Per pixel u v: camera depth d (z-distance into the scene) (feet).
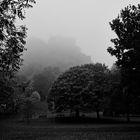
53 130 102.83
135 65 84.94
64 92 184.03
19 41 43.37
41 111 232.53
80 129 105.70
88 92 175.83
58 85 191.62
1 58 42.06
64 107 183.62
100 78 180.34
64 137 73.92
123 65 89.76
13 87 62.69
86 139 68.23
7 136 80.28
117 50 90.58
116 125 127.65
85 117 192.54
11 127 119.65
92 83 177.99
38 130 103.50
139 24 89.86
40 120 174.91
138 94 91.25
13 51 42.24
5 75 51.34
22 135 82.99
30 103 149.18
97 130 99.19
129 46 86.63
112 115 189.16
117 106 127.65
